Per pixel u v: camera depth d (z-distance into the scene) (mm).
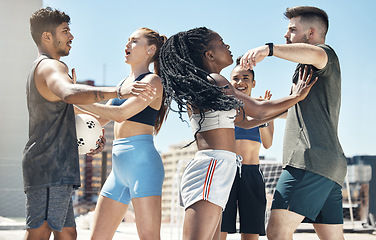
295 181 2695
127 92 2266
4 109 9250
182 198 2363
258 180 3477
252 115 2438
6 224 6734
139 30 3107
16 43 9492
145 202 2787
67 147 2523
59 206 2459
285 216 2697
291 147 2758
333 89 2752
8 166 8852
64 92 2320
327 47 2773
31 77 2553
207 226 2225
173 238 5996
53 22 2646
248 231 3410
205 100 2295
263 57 2514
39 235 2461
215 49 2469
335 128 2785
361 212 7402
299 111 2775
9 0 9586
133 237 5926
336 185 2783
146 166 2818
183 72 2396
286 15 2984
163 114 3074
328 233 2826
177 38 2479
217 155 2303
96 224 2932
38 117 2508
